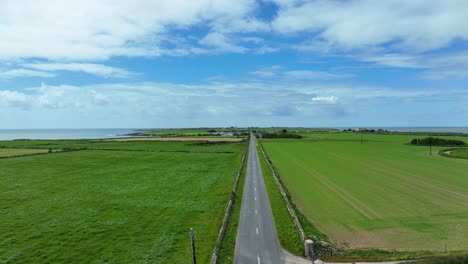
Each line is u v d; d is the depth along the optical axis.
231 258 30.98
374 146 163.62
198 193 59.50
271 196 54.12
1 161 102.56
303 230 37.34
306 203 52.38
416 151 136.62
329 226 41.38
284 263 29.91
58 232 39.88
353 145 170.25
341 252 31.83
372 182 69.44
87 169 88.12
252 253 32.03
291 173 80.88
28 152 128.38
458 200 54.09
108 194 59.22
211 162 101.88
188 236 37.97
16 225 42.44
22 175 78.56
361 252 32.03
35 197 57.00
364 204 51.75
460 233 38.44
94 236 38.50
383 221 43.22
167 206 50.94
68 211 48.59
